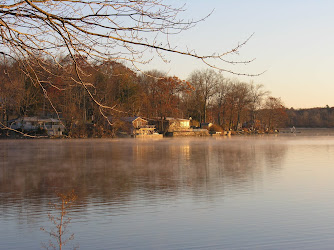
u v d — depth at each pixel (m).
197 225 18.42
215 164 43.88
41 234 17.30
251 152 60.47
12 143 76.81
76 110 82.38
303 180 31.14
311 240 16.08
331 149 65.94
